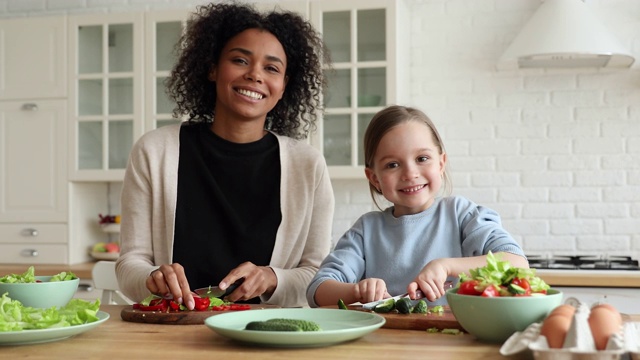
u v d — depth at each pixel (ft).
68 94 12.37
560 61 11.30
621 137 11.73
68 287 4.53
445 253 5.32
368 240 5.55
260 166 6.07
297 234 6.03
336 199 12.55
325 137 11.59
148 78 12.08
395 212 5.66
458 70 12.21
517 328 3.39
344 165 11.52
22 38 12.53
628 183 11.69
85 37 12.39
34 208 12.48
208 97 6.51
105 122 12.25
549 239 11.87
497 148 12.06
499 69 12.00
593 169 11.79
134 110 12.12
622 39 11.70
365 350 3.35
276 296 5.37
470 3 12.18
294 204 6.06
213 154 6.01
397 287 5.32
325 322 3.87
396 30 11.31
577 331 2.89
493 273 3.63
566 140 11.87
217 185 5.97
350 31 11.50
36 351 3.42
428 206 5.57
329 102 11.57
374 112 11.42
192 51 6.36
